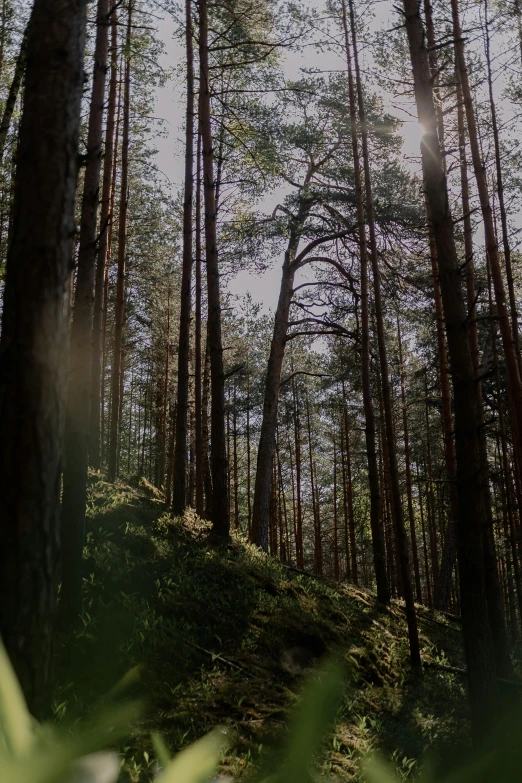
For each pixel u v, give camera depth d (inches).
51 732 10.4
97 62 306.8
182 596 326.6
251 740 223.8
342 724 260.4
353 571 1095.0
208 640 304.0
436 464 1125.1
